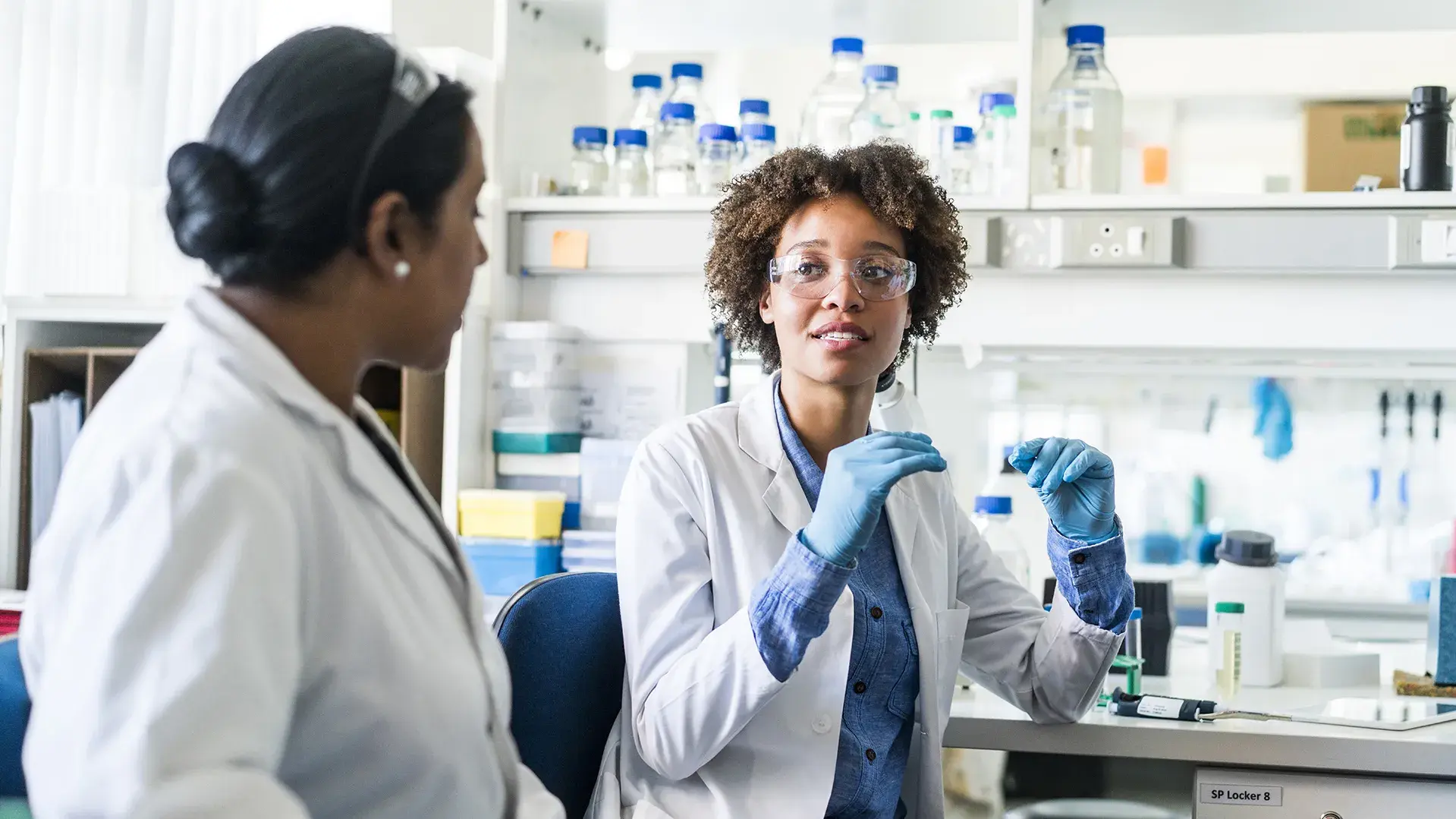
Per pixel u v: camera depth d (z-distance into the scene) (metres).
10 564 2.56
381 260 0.88
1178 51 3.36
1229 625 1.90
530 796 1.11
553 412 2.50
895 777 1.54
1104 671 1.59
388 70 0.88
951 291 1.70
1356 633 2.77
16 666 0.92
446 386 2.44
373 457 0.92
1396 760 1.55
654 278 2.59
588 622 1.50
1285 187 2.77
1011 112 2.40
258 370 0.84
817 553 1.29
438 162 0.90
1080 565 1.59
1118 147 2.39
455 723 0.90
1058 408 3.12
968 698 1.81
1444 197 2.22
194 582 0.74
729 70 3.53
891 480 1.26
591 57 2.86
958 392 2.96
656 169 2.54
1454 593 1.84
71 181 2.62
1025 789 2.03
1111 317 2.44
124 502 0.76
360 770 0.87
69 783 0.71
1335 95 3.28
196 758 0.71
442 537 1.01
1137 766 2.01
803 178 1.52
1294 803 1.59
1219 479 3.11
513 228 2.54
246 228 0.85
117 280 2.52
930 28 2.57
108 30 2.65
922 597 1.54
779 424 1.56
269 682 0.76
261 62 0.88
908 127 2.52
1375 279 2.35
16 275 2.55
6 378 2.57
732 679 1.32
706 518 1.48
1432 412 3.00
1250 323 2.39
